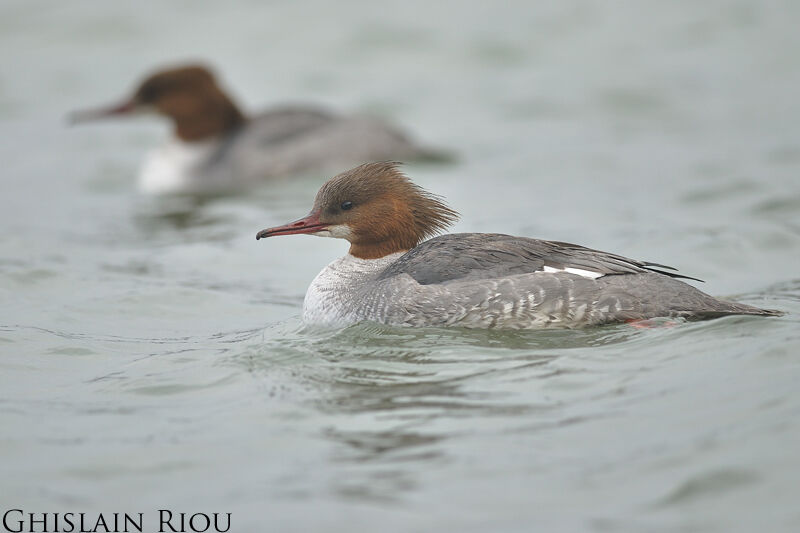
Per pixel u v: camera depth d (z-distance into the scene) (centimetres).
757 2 3009
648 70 2680
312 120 2312
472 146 2330
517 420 966
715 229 1689
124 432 997
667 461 873
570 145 2291
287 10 3097
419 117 2509
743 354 1066
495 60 2808
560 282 1178
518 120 2473
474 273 1209
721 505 814
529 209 1888
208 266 1661
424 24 2986
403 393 1045
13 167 2361
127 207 2102
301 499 856
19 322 1356
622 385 1024
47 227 1941
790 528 780
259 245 1767
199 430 992
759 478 838
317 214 1320
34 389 1120
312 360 1154
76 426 1015
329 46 2894
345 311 1266
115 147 2541
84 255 1739
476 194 2003
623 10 3014
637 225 1753
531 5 3067
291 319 1367
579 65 2741
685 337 1129
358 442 945
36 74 2808
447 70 2767
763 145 2175
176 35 2992
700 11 2980
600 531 790
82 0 3134
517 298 1177
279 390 1077
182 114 2292
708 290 1416
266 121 2319
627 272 1197
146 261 1698
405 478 879
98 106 2606
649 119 2425
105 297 1471
